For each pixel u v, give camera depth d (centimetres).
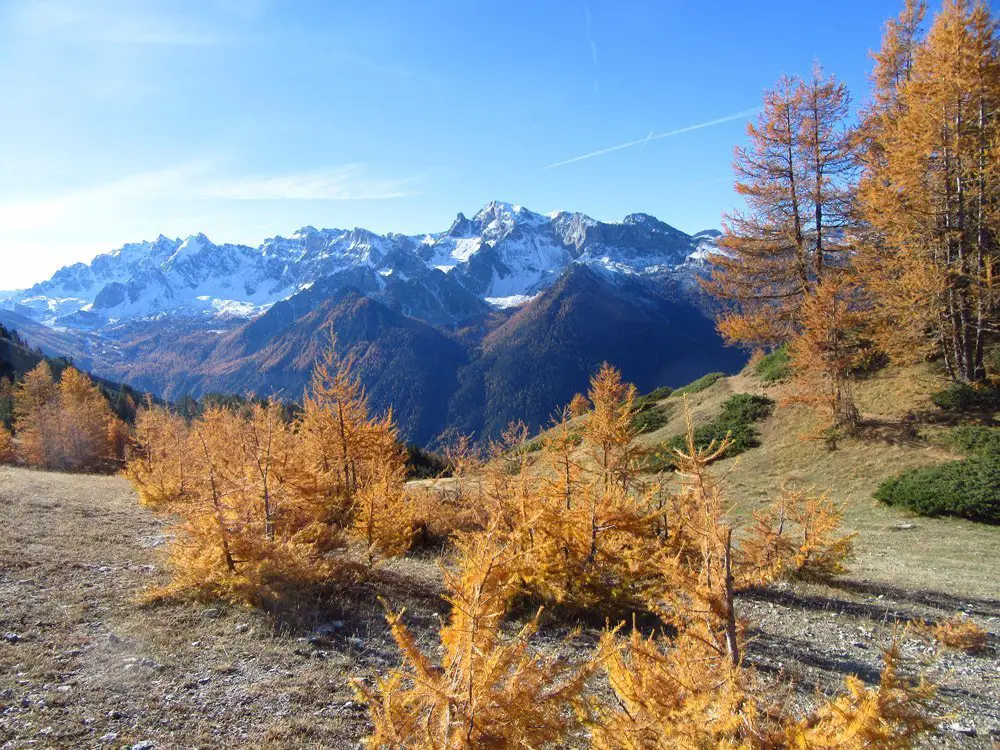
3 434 3566
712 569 427
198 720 514
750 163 2666
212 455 985
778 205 2673
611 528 927
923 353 2248
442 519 1512
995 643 807
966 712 606
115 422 4041
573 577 904
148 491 1546
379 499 1238
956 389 2105
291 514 1034
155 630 704
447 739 334
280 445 1067
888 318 2252
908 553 1378
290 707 550
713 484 468
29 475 2072
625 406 1064
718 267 2859
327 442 1647
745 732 343
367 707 563
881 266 2327
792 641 833
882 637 848
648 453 1052
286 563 888
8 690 533
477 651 358
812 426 2402
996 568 1219
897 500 1733
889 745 310
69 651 633
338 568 968
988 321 2116
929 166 1997
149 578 915
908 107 2256
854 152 2517
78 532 1182
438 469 3681
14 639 648
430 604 923
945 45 1941
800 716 447
